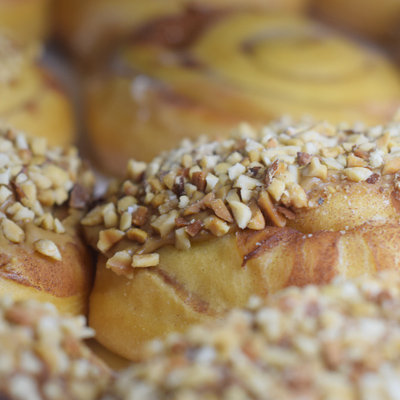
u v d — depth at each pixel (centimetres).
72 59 48
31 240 24
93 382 20
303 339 19
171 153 26
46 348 19
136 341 24
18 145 26
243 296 23
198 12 44
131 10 44
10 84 35
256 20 43
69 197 26
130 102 36
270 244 23
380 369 19
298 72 37
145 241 24
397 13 46
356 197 23
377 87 37
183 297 23
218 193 23
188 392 19
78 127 40
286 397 19
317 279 22
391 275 21
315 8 50
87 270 25
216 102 35
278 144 25
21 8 44
